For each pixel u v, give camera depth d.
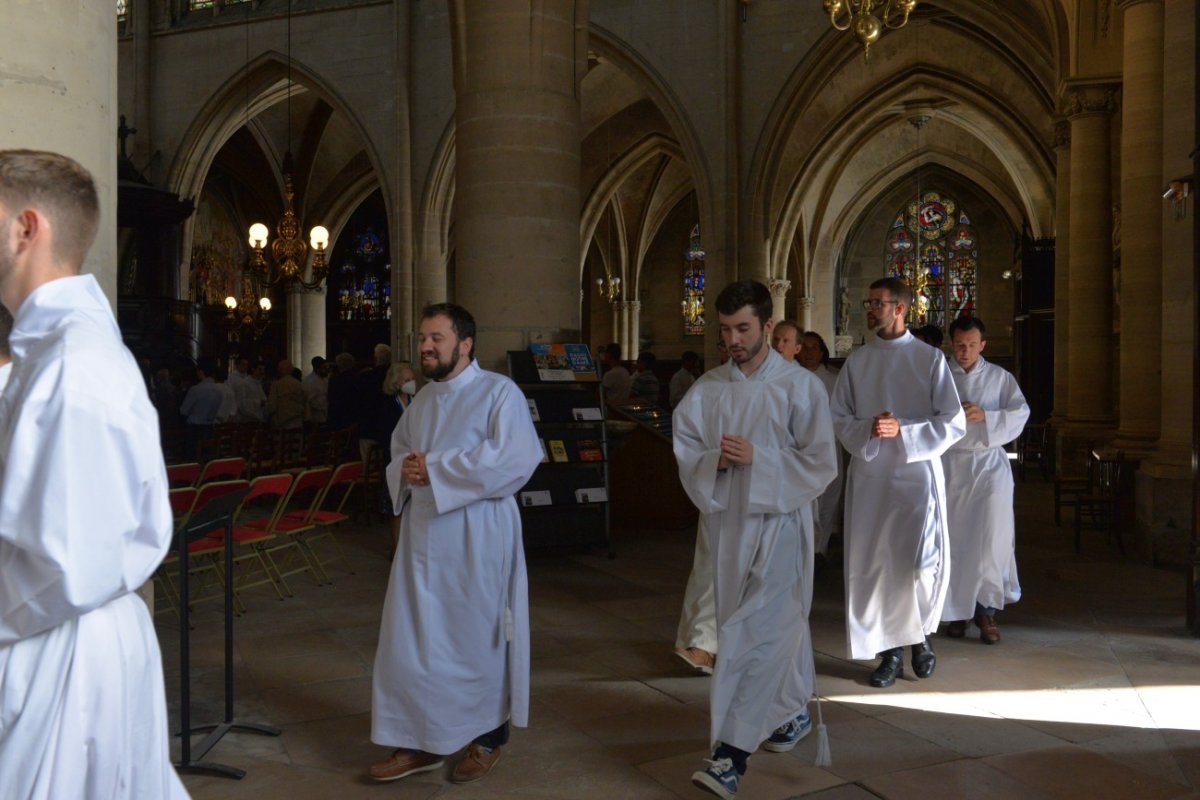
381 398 10.28
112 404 1.70
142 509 1.74
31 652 1.71
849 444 5.02
